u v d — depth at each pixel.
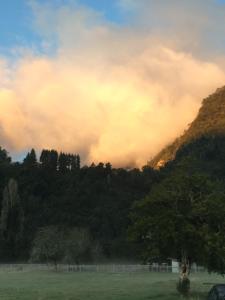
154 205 37.81
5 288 50.50
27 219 180.50
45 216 190.38
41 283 60.56
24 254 153.50
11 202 164.12
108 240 160.12
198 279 65.75
